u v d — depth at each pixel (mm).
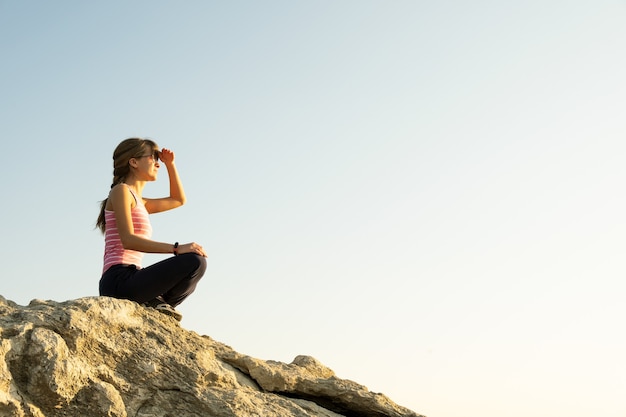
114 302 6770
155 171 7820
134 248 7156
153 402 6555
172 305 7418
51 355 6133
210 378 6840
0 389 5918
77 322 6422
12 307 6645
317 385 7492
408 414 7516
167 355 6723
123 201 7289
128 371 6543
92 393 6297
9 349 6055
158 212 8320
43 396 6102
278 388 7359
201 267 7211
